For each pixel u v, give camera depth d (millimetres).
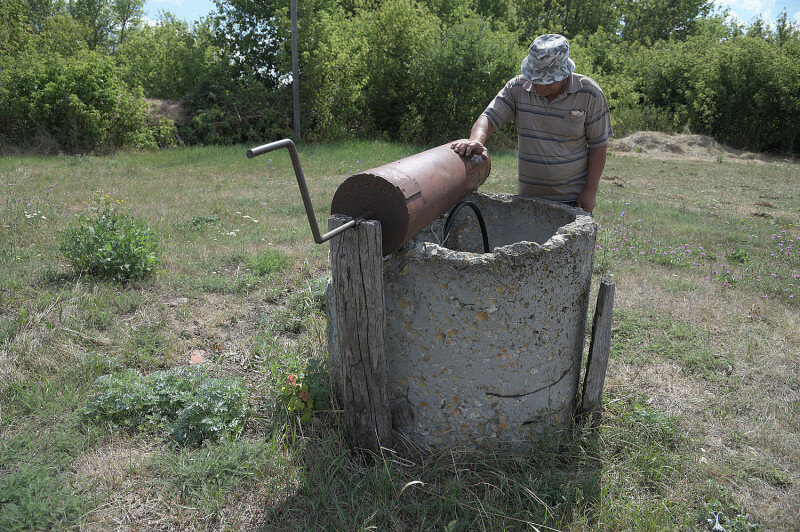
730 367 3896
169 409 3082
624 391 3508
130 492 2545
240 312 4367
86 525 2338
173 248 5609
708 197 10539
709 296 5125
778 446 3051
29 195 7320
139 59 20516
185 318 4199
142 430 2947
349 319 2553
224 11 16562
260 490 2598
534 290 2613
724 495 2658
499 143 16453
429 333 2664
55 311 4012
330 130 16250
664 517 2480
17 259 4910
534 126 3289
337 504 2406
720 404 3438
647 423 3102
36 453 2703
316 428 3006
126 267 4633
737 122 20250
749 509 2590
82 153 12320
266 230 6531
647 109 21094
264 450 2793
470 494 2580
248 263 5266
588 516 2516
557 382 2875
